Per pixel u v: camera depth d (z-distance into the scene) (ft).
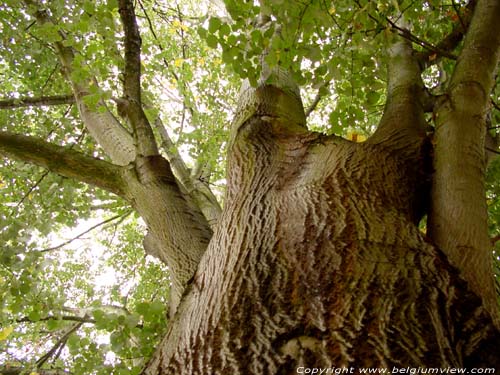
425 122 8.20
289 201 5.95
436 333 3.94
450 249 5.15
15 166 15.23
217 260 5.73
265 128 7.98
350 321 4.00
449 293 4.45
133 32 9.75
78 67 9.23
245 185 6.83
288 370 3.74
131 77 9.57
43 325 18.39
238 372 3.92
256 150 7.48
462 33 10.42
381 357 3.63
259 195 6.36
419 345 3.77
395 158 6.77
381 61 8.70
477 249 5.08
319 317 4.12
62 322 11.43
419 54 10.52
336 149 6.92
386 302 4.19
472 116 6.47
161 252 8.71
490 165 12.77
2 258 10.17
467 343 4.13
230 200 6.86
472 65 7.11
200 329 4.67
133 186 8.63
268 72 9.61
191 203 8.84
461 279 4.69
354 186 5.95
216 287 5.15
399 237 5.11
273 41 7.13
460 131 6.29
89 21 9.12
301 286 4.54
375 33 7.97
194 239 7.88
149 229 8.42
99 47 9.80
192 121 17.85
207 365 4.16
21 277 9.94
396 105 8.43
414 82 8.93
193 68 20.08
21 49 14.88
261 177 6.81
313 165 6.68
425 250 4.96
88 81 11.14
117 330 8.37
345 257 4.74
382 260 4.71
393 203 5.88
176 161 16.70
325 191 5.86
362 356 3.65
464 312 4.36
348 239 4.99
